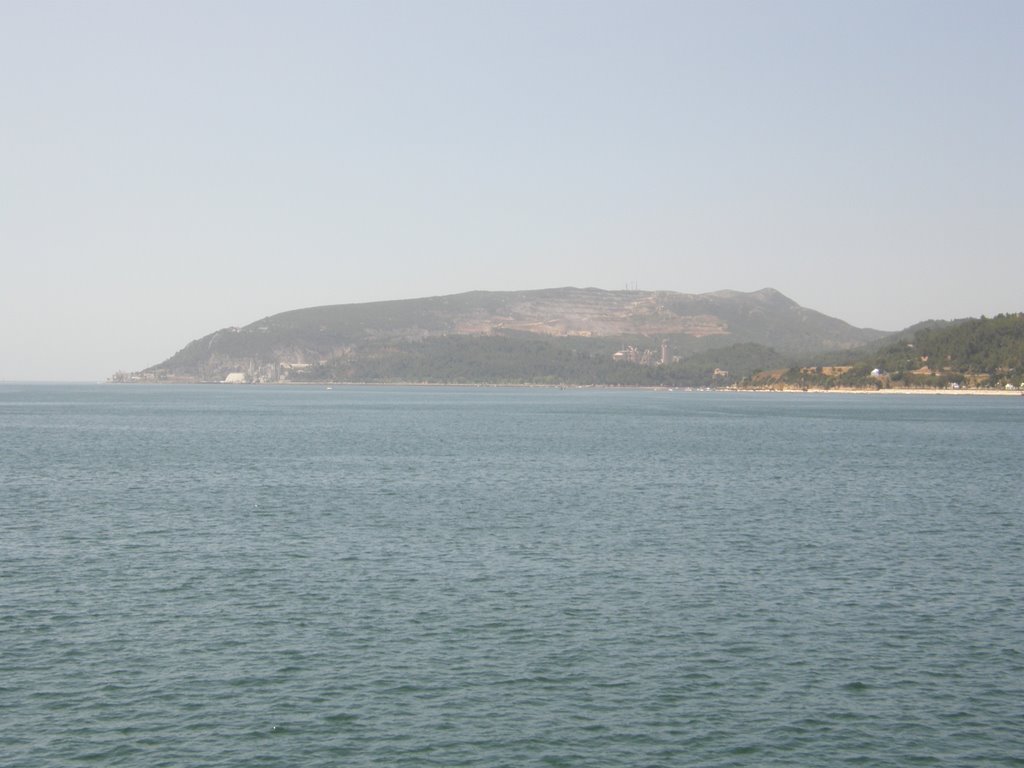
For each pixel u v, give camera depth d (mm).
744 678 26094
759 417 188875
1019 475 76500
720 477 73688
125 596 33875
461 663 27016
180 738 22234
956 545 44531
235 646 28312
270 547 42844
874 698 24812
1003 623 31281
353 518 51562
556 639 29203
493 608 32531
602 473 76125
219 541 44344
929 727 23156
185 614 31609
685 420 175500
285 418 178750
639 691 25125
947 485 69062
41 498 59438
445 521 50656
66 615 31406
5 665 26594
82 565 38812
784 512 54812
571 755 21609
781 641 29219
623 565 39344
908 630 30422
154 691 24875
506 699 24531
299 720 23203
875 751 21922
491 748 21891
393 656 27562
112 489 64375
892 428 147250
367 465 82188
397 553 41594
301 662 27000
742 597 34250
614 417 188250
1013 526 50188
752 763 21328
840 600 33969
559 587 35469
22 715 23359
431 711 23781
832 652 28234
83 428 142125
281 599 33562
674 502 58875
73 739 22125
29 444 106938
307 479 70750
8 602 32906
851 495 62875
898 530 48719
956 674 26516
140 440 115000
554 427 148750
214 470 77438
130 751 21594
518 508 55750
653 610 32438
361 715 23531
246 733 22516
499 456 92188
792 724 23234
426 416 190125
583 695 24828
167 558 40281
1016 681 26031
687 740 22359
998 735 22781
